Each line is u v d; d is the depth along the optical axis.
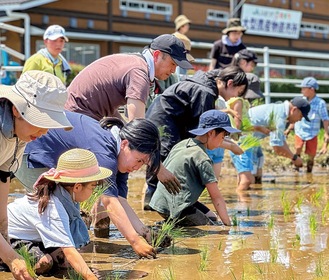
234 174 9.79
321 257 4.43
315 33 27.58
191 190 5.56
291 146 11.73
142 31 21.94
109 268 4.18
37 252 4.06
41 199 3.93
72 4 19.97
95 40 20.72
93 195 4.93
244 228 5.52
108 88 5.13
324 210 6.16
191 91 6.26
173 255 4.52
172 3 22.77
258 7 24.81
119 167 4.48
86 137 4.50
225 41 10.91
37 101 3.60
